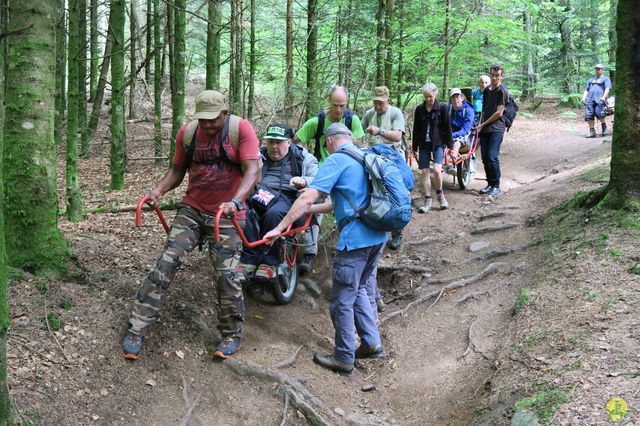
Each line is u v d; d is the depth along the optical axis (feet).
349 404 13.53
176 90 31.99
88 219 23.62
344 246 14.16
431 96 25.49
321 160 19.71
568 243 17.63
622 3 16.80
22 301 12.48
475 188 31.37
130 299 13.97
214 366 13.29
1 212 8.04
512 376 12.26
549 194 25.04
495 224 23.04
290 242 16.98
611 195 17.94
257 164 12.98
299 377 13.60
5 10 13.26
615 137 17.72
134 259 16.40
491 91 28.43
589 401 10.33
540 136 51.06
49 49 13.55
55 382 10.99
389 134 21.34
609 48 72.95
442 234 23.68
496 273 18.86
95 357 12.01
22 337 11.66
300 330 16.58
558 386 11.03
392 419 13.21
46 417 10.24
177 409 11.80
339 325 14.48
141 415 11.34
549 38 71.61
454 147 29.01
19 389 10.39
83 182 37.35
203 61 57.98
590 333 12.52
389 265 21.22
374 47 32.86
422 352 15.94
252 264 16.24
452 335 16.28
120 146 33.37
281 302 17.47
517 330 14.15
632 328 12.28
